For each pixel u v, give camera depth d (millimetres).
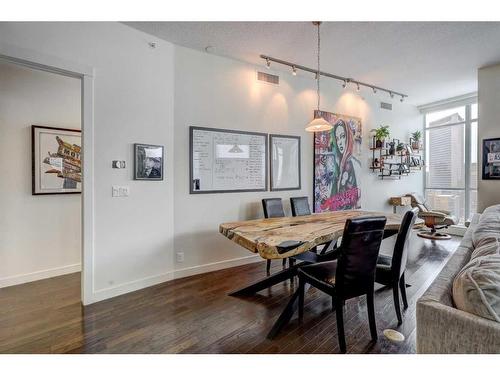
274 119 4125
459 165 5730
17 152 3033
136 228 2924
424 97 5629
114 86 2738
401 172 5754
